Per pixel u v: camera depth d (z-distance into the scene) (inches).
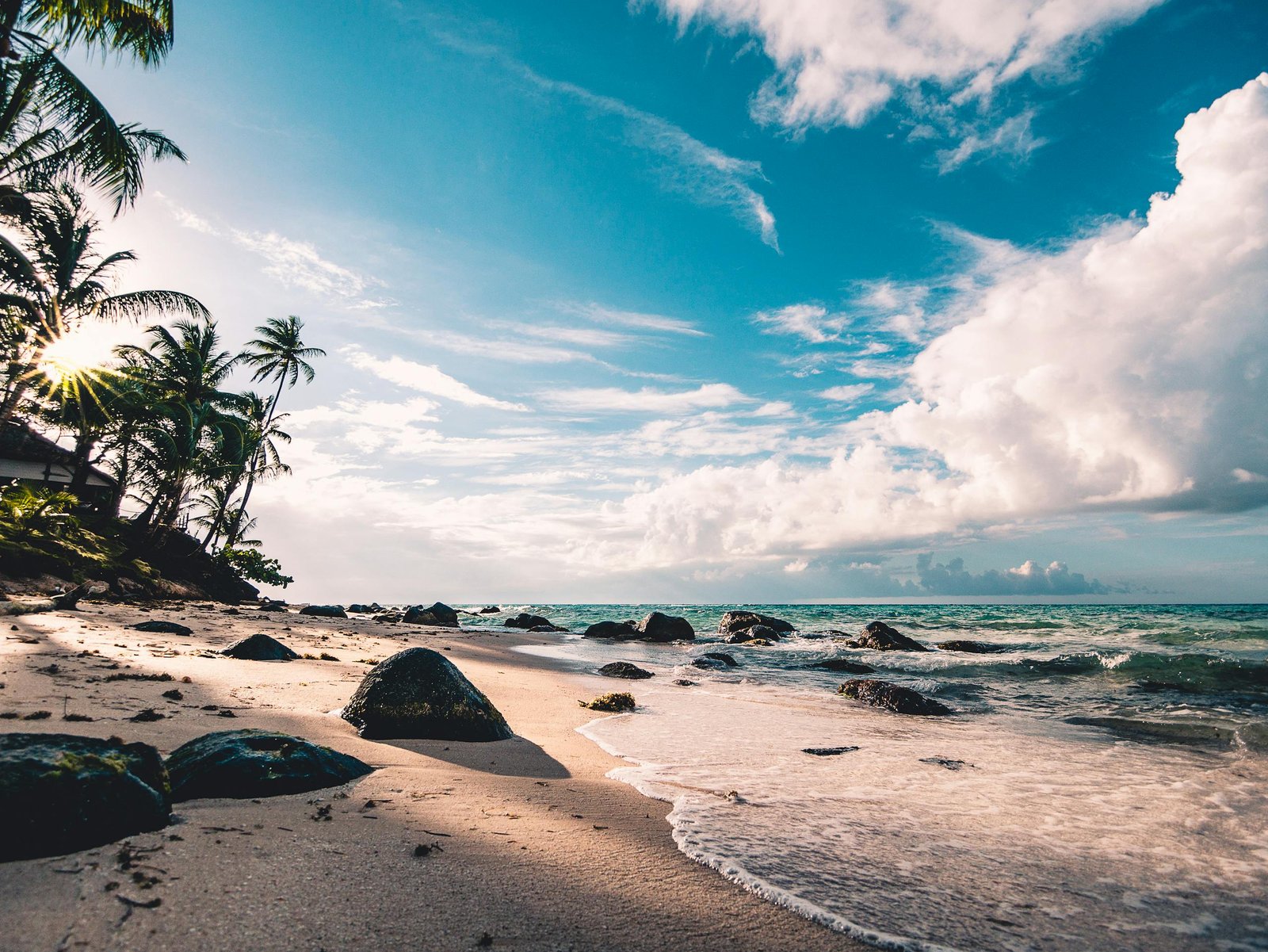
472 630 1226.0
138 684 290.8
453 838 143.8
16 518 856.9
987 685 578.2
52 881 100.9
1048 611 2167.8
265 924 95.6
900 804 210.4
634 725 346.6
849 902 130.2
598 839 154.5
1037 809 209.6
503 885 121.7
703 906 122.3
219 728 222.8
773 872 143.0
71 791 115.6
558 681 531.2
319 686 340.5
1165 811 208.4
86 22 601.0
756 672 665.6
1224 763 279.6
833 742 313.6
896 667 724.7
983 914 130.3
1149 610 2294.5
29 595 701.3
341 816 150.3
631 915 115.3
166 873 108.1
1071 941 121.2
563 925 108.2
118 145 650.8
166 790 137.6
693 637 1177.4
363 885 113.9
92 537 973.2
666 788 215.3
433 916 105.5
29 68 596.4
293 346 1636.3
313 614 1226.6
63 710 224.7
